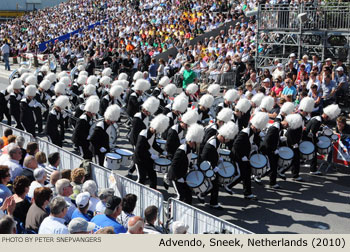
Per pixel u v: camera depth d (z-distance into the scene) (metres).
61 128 15.57
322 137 12.70
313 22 20.33
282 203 10.83
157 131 10.39
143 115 12.23
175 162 9.51
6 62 33.94
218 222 7.10
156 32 32.66
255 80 17.77
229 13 31.08
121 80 16.94
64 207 6.58
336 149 12.90
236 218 9.99
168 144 10.68
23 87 17.02
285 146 12.05
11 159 9.27
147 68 25.16
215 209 10.45
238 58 21.25
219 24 30.56
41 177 8.33
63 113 15.40
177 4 38.28
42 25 52.22
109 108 11.12
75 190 8.23
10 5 73.62
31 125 14.61
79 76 17.75
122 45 30.88
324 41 20.03
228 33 28.23
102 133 11.12
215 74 22.22
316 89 15.28
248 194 10.98
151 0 43.69
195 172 9.86
